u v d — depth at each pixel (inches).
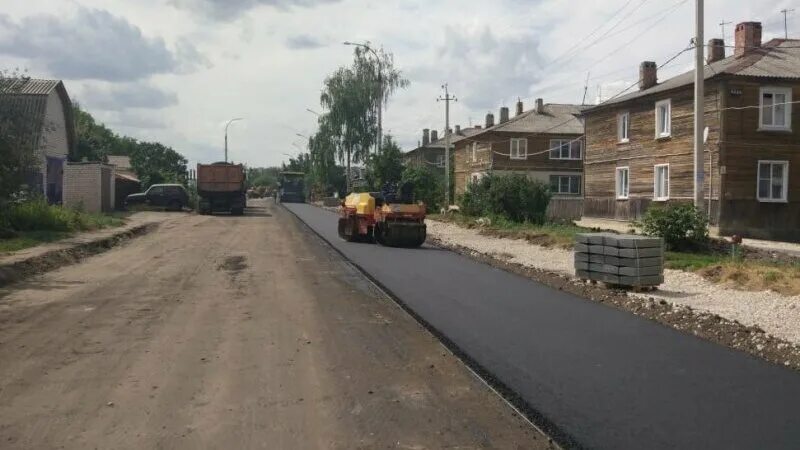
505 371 264.5
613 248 498.6
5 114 740.0
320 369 264.1
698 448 190.4
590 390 241.9
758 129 1083.9
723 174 1075.9
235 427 200.7
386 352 293.1
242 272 550.0
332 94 2214.6
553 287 492.1
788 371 269.6
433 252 751.1
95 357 278.8
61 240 737.0
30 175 807.1
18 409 216.1
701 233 746.8
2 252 601.6
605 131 1476.4
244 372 258.4
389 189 878.4
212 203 1553.9
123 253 697.6
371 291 463.5
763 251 714.8
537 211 1224.8
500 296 446.0
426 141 3545.8
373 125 2215.8
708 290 499.5
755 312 406.0
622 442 193.9
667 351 300.0
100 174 1333.7
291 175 2746.1
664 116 1259.8
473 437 196.5
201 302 408.8
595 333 335.3
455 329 339.9
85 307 390.6
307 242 849.5
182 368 262.8
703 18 800.3
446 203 1689.2
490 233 1039.0
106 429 198.5
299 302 412.2
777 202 1094.4
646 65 1459.2
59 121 1311.5
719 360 285.0
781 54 1170.0
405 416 213.0
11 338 312.7
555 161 2142.0
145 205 1638.8
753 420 212.5
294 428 200.4
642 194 1325.0
